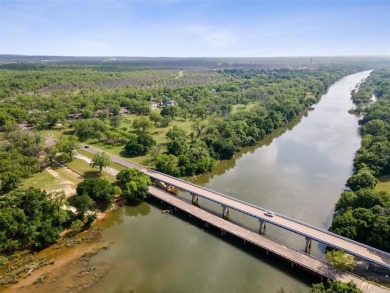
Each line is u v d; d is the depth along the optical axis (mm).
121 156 177125
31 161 151125
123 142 198500
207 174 161875
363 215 100250
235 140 195875
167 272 92125
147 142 182750
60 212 108875
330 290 70125
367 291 79500
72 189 134500
